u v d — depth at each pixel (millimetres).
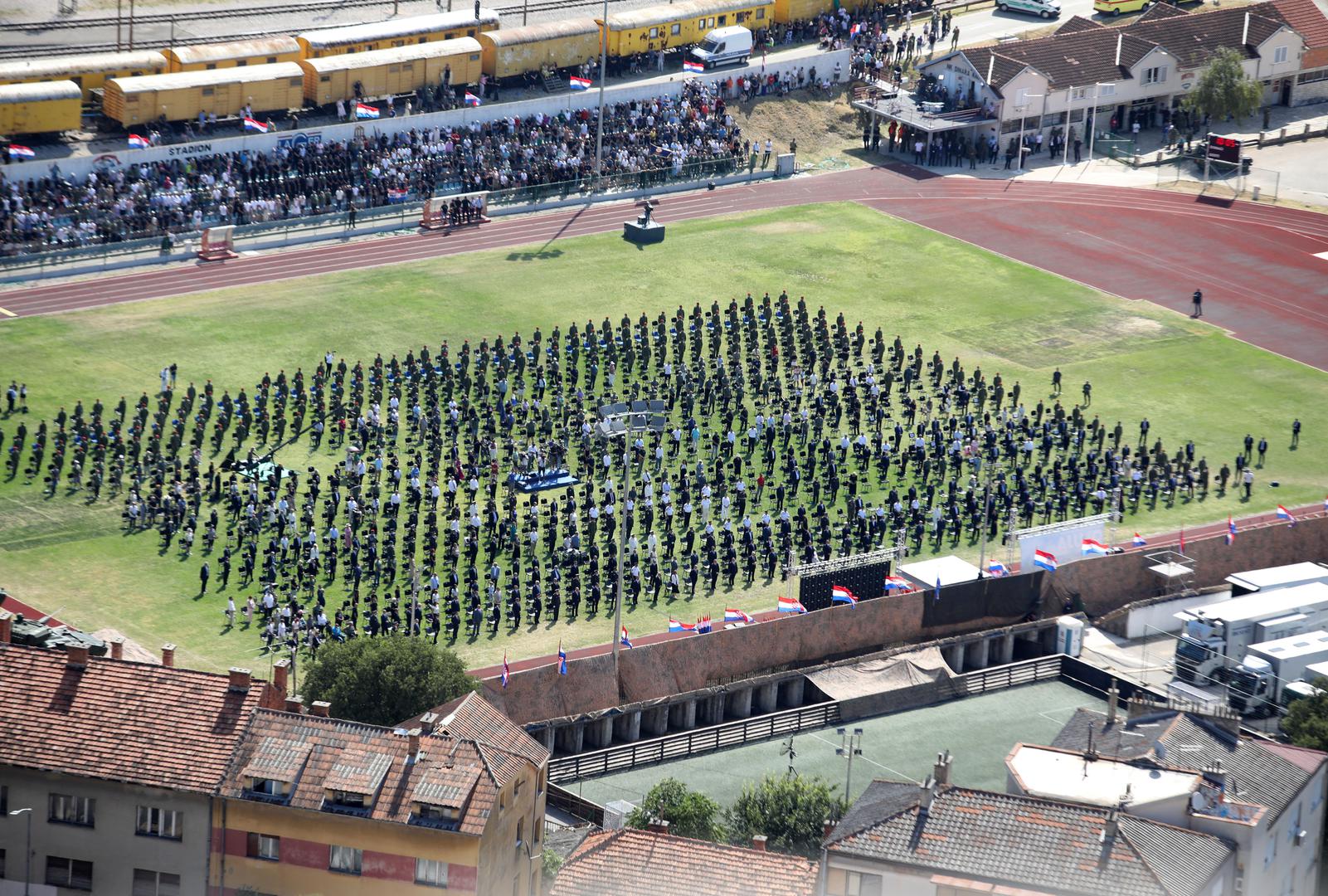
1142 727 137625
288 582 178375
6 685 117625
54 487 194625
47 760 114438
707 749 162875
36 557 182250
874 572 181875
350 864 113375
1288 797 126562
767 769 160000
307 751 114750
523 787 118750
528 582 182000
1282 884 127750
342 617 169625
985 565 190375
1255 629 173000
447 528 189750
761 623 171750
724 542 188875
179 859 114750
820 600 179500
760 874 121125
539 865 123188
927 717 170125
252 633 171250
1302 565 187750
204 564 178125
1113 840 115062
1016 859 114625
